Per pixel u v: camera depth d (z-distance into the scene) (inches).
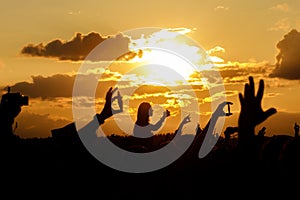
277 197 263.4
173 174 340.2
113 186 354.6
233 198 271.9
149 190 343.3
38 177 359.3
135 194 345.4
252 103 231.5
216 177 304.8
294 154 264.4
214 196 298.5
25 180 359.3
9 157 365.1
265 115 231.9
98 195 349.1
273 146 275.7
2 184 356.8
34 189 351.6
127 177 354.6
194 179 321.1
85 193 352.8
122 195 348.5
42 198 346.3
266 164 269.7
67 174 360.2
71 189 355.9
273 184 265.4
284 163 266.2
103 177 357.7
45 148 374.6
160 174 346.9
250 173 262.1
